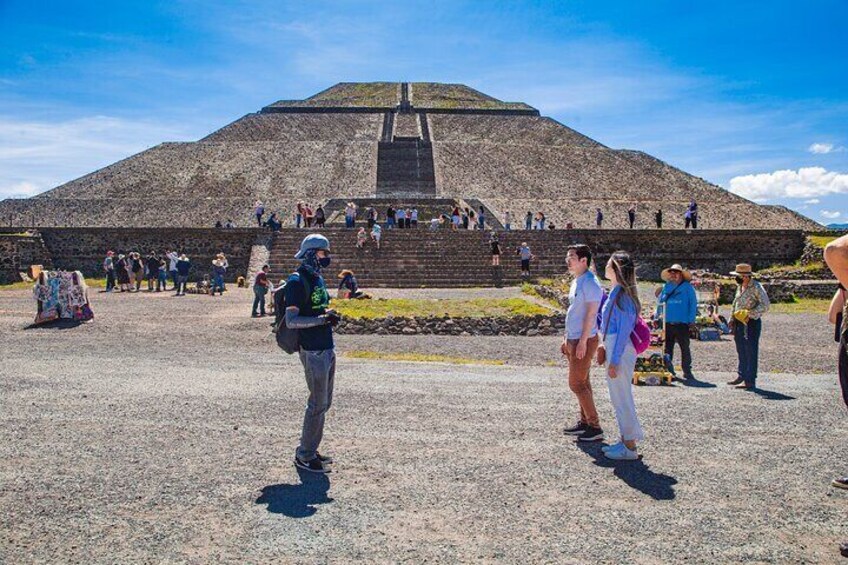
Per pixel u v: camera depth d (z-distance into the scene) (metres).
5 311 23.39
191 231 40.84
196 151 73.25
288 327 7.15
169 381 11.99
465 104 107.88
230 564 5.25
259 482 6.96
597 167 73.44
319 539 5.69
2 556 5.31
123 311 23.94
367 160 71.25
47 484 6.82
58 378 12.08
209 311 24.25
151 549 5.47
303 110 101.56
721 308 27.59
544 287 28.34
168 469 7.30
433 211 57.28
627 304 7.70
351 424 9.20
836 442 8.72
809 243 41.22
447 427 9.12
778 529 6.05
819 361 16.06
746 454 8.14
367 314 20.45
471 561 5.35
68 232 41.06
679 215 59.72
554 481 7.12
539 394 11.32
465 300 24.19
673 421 9.67
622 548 5.62
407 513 6.24
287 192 63.12
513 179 68.62
